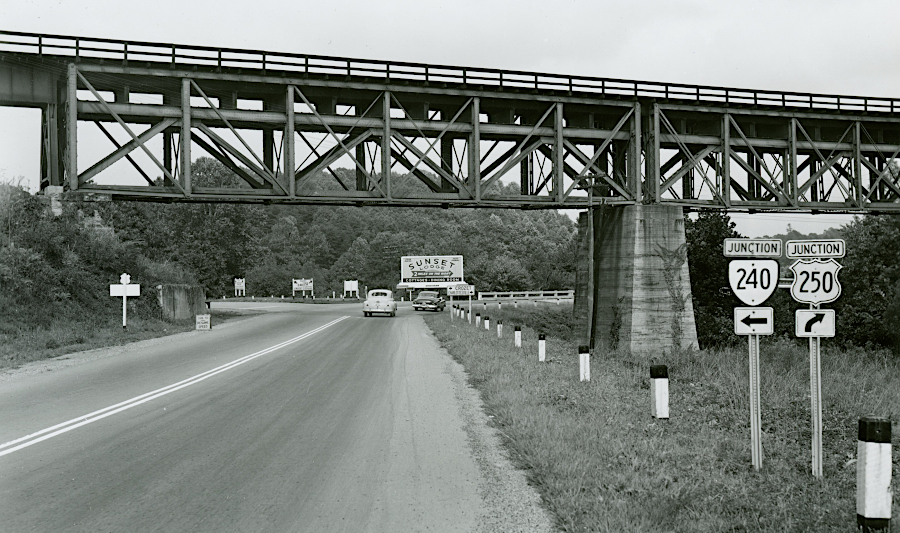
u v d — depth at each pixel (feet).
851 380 48.70
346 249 465.88
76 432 30.58
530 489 22.21
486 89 111.45
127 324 95.91
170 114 96.17
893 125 136.98
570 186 116.98
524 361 57.77
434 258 245.04
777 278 25.44
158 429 31.32
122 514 19.39
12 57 89.20
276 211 498.28
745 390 41.93
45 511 19.63
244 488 22.02
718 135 133.59
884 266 141.49
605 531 17.81
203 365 58.03
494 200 111.86
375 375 51.88
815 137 136.15
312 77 101.76
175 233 205.46
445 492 21.79
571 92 116.67
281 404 38.47
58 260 99.14
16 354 63.82
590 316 121.08
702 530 18.19
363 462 25.52
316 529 18.29
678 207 124.77
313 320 135.95
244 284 294.66
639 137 122.01
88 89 90.17
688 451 26.91
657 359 74.54
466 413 35.99
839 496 21.75
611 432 29.53
